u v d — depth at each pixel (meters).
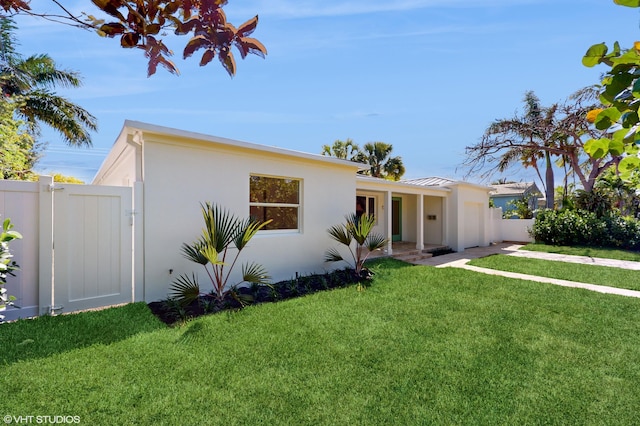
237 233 6.22
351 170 9.11
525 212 18.81
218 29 1.47
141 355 3.57
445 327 4.66
